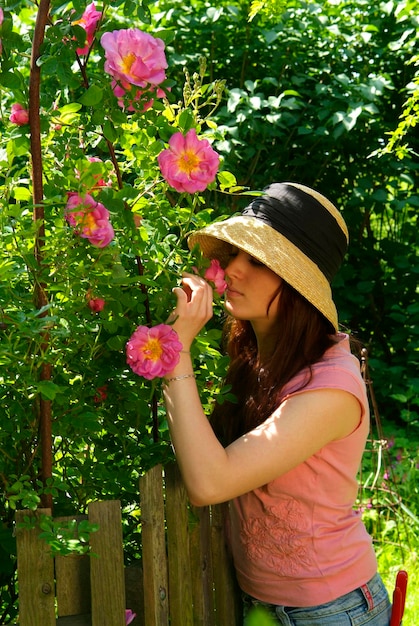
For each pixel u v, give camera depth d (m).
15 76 1.61
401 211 5.37
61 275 1.69
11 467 1.85
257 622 1.89
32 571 1.54
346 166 5.33
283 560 1.85
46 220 1.78
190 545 1.88
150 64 1.58
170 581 1.80
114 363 1.91
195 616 1.89
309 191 1.89
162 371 1.64
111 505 1.59
